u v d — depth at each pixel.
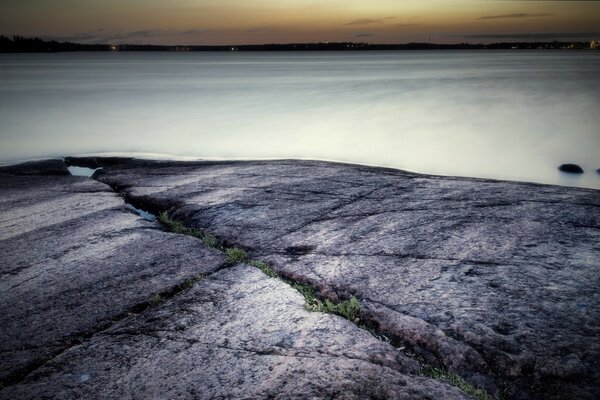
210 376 2.64
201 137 14.70
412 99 24.45
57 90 32.28
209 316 3.33
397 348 2.88
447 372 2.64
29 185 8.12
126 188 7.57
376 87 32.31
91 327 3.33
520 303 3.12
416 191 6.14
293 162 8.89
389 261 3.96
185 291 3.77
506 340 2.75
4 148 13.07
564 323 2.87
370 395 2.39
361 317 3.21
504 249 3.99
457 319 3.00
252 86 34.91
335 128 16.17
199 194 6.73
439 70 58.00
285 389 2.46
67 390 2.64
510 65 70.75
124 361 2.87
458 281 3.49
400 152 12.28
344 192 6.33
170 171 8.77
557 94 25.12
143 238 5.11
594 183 9.30
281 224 5.20
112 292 3.83
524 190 5.81
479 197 5.61
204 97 27.06
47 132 15.75
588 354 2.59
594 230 4.30
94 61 135.50
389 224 4.89
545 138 13.84
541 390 2.43
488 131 15.14
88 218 5.98
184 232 5.35
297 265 4.07
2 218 6.21
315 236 4.74
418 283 3.52
